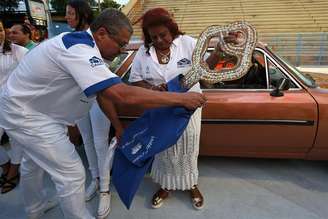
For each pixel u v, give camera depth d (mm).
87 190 2686
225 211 2459
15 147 2750
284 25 14312
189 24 15461
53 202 2572
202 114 2770
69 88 1732
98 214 2402
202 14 16188
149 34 2004
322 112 2592
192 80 1705
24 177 2119
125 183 1883
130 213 2479
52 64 1626
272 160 3279
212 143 2865
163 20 1915
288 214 2400
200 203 2488
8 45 2760
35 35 5320
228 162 3266
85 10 2201
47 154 1820
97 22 1597
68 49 1541
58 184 1903
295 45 12664
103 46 1624
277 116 2654
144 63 2146
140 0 17969
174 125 1779
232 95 2760
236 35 1628
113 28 1564
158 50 2098
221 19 15484
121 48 1675
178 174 2434
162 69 2096
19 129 1790
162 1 17953
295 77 2754
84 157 3445
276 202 2559
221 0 17250
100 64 1508
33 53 1723
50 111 1819
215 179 2938
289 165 3172
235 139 2799
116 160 1946
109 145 2451
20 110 1752
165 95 1534
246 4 16516
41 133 1794
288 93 2699
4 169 2949
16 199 2721
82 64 1495
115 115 1895
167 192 2596
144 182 2949
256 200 2592
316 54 12266
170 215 2436
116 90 1491
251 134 2748
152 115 1840
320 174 2990
